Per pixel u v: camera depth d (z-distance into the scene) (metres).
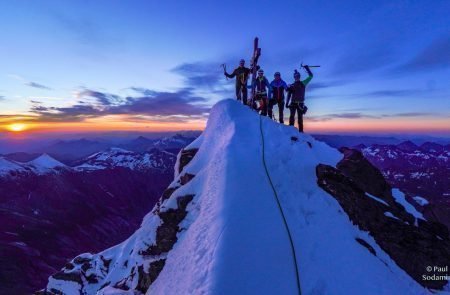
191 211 16.59
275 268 10.42
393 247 13.48
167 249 16.58
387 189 17.23
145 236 18.47
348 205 14.60
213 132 23.03
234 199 13.71
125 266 28.94
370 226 14.02
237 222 12.14
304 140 20.36
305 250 11.41
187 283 10.68
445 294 12.26
